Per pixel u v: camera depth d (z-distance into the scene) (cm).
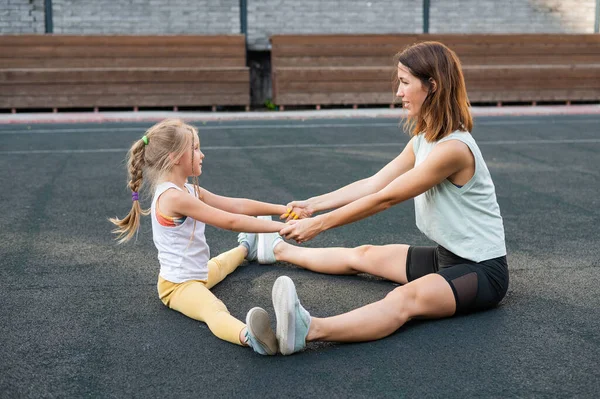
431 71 277
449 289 272
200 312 279
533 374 233
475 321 282
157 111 1301
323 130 1048
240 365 242
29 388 224
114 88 1260
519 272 353
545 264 368
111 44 1298
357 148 853
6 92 1229
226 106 1383
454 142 277
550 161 750
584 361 244
